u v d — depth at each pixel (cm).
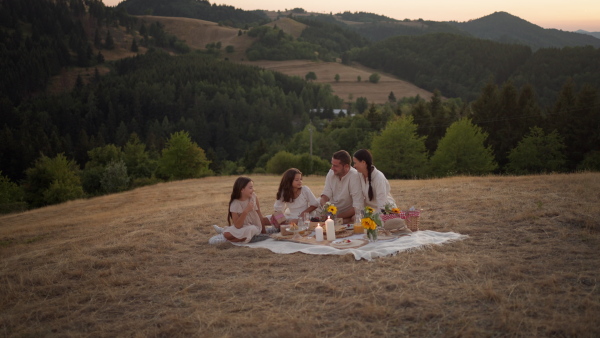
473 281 441
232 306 424
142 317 416
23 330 407
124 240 744
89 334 386
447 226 678
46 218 1933
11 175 8750
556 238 571
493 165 4616
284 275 502
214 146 15400
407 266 497
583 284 416
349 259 536
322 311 398
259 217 707
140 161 7681
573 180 1001
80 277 554
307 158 5212
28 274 576
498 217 705
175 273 541
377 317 378
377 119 9494
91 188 6700
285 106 17162
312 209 745
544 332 331
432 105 7975
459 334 336
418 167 5072
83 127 14912
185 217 985
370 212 615
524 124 5441
